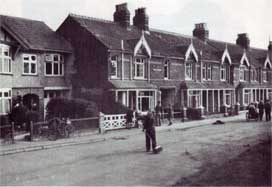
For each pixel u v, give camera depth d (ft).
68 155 49.06
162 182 34.58
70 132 65.41
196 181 34.58
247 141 59.62
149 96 101.55
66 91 94.63
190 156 47.44
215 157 46.34
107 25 103.65
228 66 136.46
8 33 76.28
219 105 126.62
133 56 96.68
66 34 96.48
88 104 75.00
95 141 62.49
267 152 47.34
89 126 70.95
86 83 92.79
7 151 50.26
